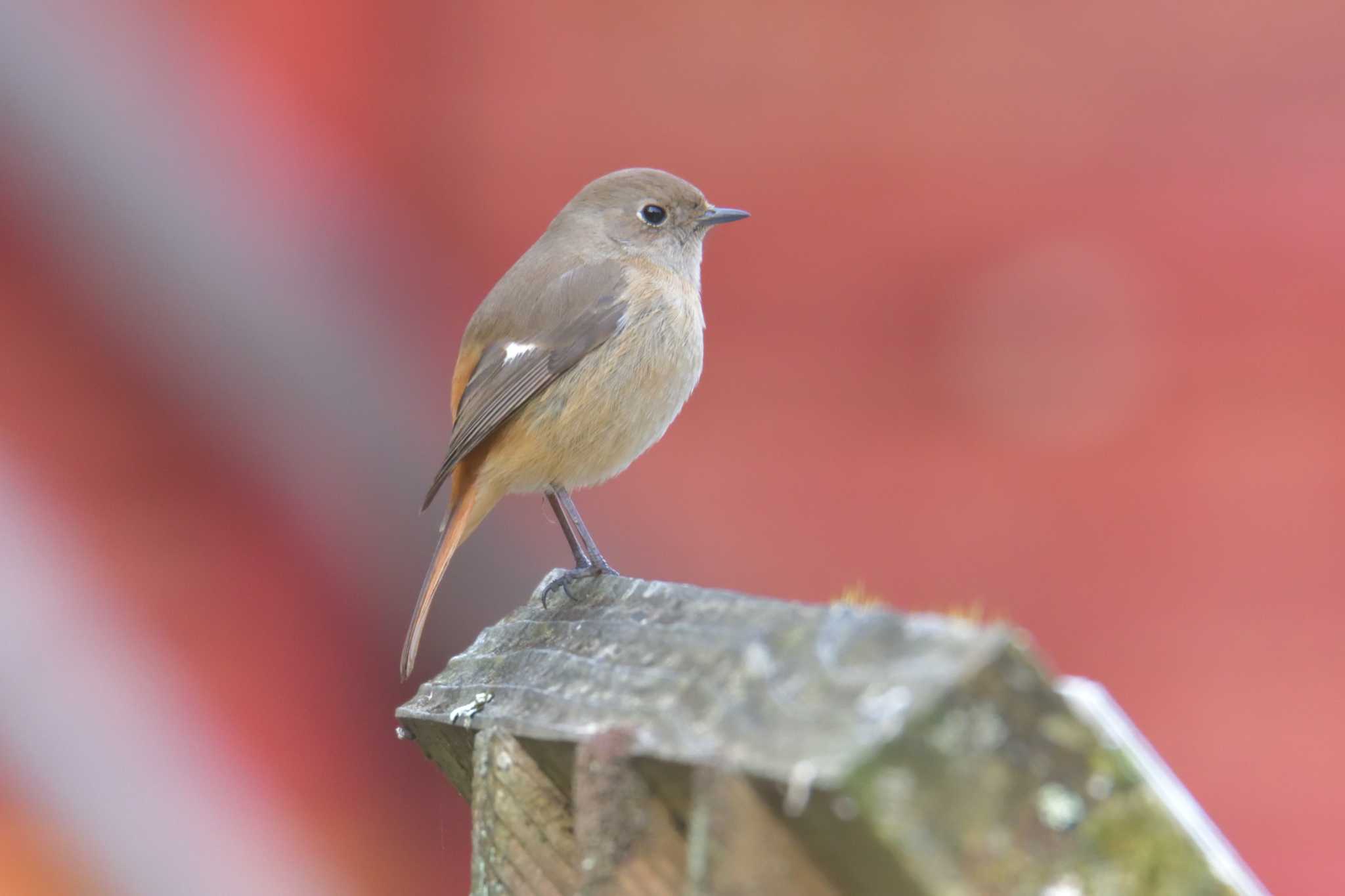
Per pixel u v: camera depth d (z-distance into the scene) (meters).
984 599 13.21
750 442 13.66
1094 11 13.80
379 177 12.60
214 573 10.56
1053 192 13.82
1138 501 13.42
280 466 10.66
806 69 13.88
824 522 13.38
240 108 11.16
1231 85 13.67
